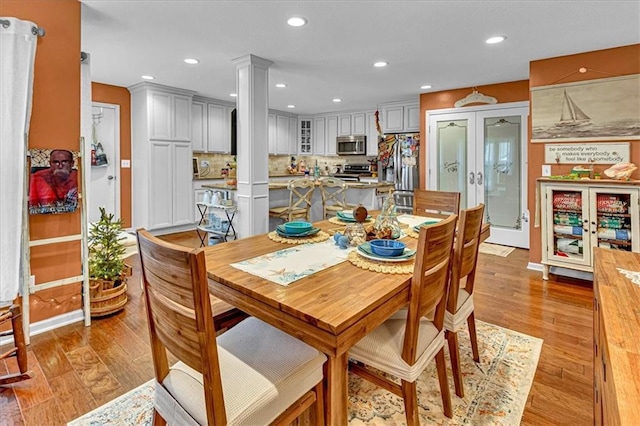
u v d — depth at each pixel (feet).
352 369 5.09
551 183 11.23
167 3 8.32
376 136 22.94
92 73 14.52
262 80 12.41
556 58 12.01
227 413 3.37
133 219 17.80
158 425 4.16
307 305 3.65
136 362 6.86
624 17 8.98
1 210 6.89
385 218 6.56
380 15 8.88
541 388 6.15
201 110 19.75
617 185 10.12
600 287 3.59
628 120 10.89
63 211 7.97
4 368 6.61
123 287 9.26
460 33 10.07
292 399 3.90
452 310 5.77
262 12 8.75
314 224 7.95
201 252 3.05
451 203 8.96
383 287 4.13
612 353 2.40
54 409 5.56
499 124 16.11
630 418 1.78
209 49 11.41
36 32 7.20
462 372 6.62
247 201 12.44
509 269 12.83
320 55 11.99
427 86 16.58
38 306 7.97
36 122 7.64
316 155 26.55
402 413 5.60
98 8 8.55
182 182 18.22
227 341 4.43
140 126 16.97
